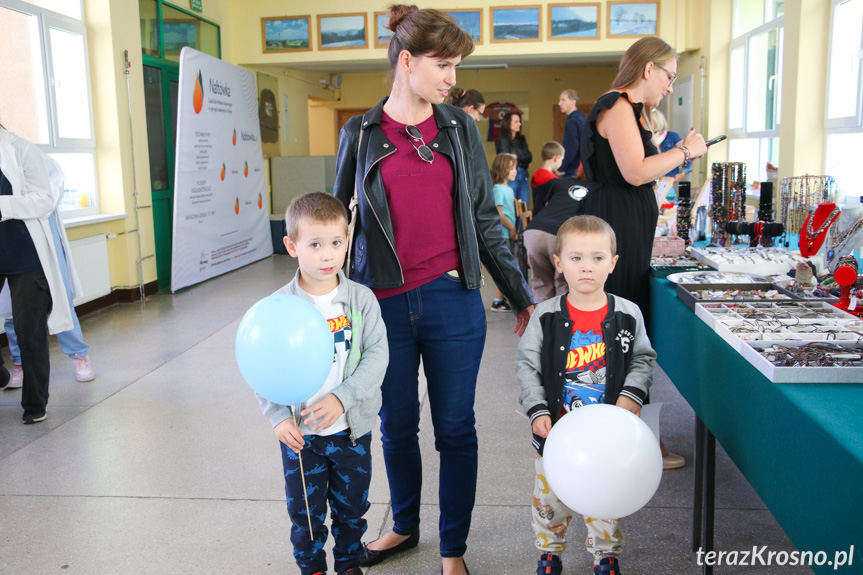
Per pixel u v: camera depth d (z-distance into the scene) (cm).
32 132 563
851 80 517
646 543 229
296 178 1032
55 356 478
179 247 700
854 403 138
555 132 1369
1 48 527
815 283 250
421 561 223
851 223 253
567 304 196
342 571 202
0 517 258
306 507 192
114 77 641
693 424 336
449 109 199
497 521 248
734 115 791
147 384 416
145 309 630
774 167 625
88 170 641
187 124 704
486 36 885
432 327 196
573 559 221
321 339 168
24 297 348
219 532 245
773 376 154
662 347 264
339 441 189
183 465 302
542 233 421
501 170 607
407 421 209
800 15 558
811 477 131
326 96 1311
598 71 1337
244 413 365
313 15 912
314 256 177
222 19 891
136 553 232
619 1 857
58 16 588
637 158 247
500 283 212
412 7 186
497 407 370
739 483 272
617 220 262
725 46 805
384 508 261
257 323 166
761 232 327
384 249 192
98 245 621
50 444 327
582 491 155
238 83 849
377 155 188
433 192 190
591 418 159
